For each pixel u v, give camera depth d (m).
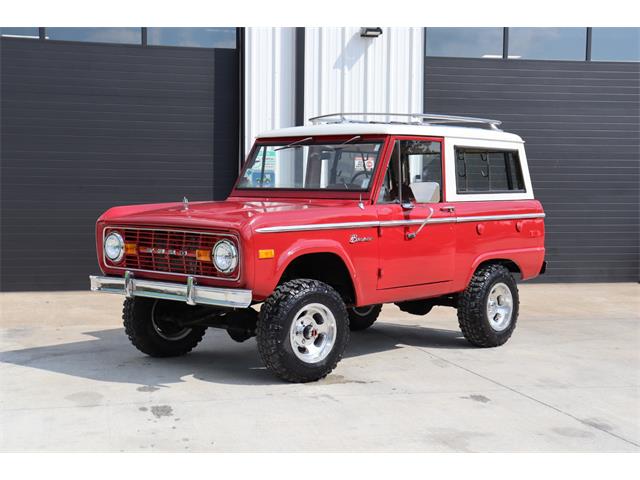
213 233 5.45
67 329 7.89
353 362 6.66
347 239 5.96
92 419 4.90
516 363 6.72
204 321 6.30
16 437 4.57
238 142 10.93
